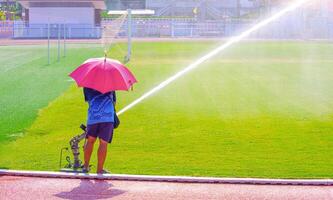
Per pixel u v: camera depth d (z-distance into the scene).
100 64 21.62
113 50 103.31
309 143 28.81
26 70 68.44
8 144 28.91
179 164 24.73
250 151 27.17
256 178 22.19
